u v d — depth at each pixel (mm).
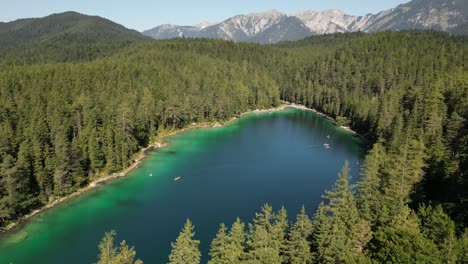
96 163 113562
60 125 111812
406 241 42250
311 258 55719
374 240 51562
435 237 46938
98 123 123312
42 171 95062
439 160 82000
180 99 189750
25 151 93188
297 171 126625
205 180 116562
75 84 165875
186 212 92312
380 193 73562
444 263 41281
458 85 135500
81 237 80188
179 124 187375
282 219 61656
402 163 76250
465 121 96938
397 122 133000
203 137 176125
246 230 81500
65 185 100312
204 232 81562
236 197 102438
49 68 188125
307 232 57375
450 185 71438
